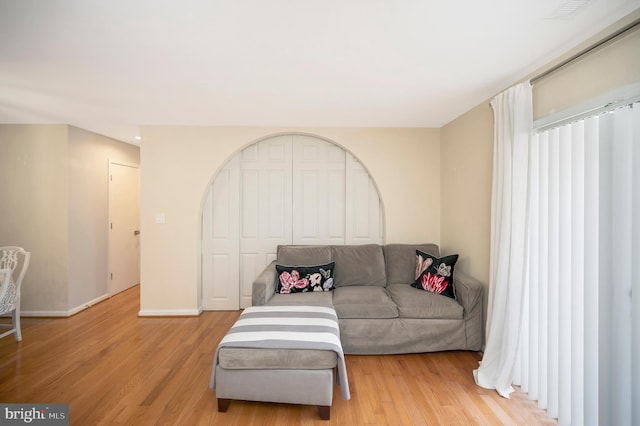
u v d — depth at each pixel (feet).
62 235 12.60
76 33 5.92
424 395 7.43
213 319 12.24
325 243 13.47
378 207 13.43
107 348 9.72
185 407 6.92
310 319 8.00
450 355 9.51
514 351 7.43
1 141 12.53
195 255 12.64
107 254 15.03
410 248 12.01
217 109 10.60
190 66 7.36
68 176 12.60
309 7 5.18
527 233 7.20
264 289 9.68
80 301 13.30
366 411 6.84
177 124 12.46
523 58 6.98
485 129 9.55
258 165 13.42
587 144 5.85
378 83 8.39
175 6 5.12
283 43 6.34
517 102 7.40
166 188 12.59
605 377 5.54
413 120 11.91
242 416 6.67
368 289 10.84
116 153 15.60
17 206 12.60
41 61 7.08
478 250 9.90
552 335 6.73
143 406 6.93
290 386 6.61
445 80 8.18
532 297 7.28
